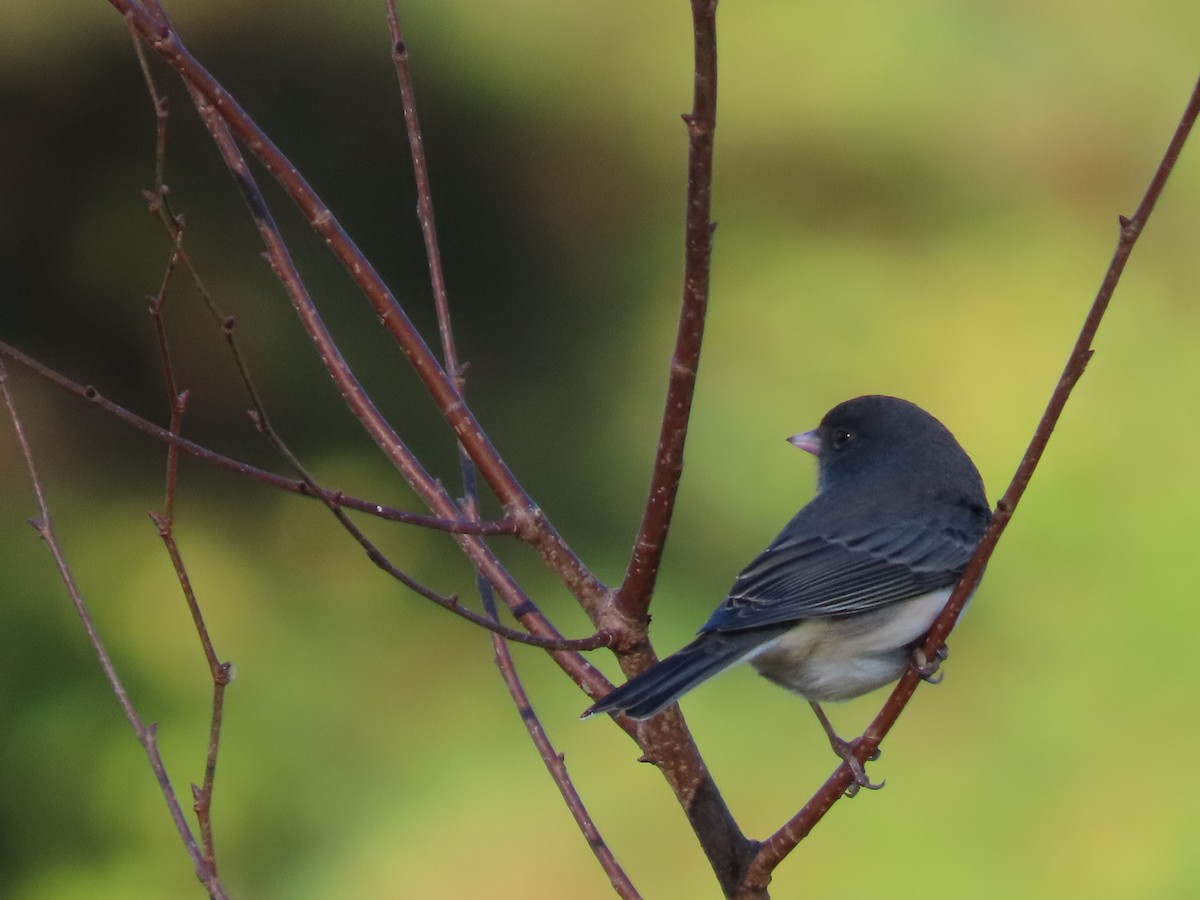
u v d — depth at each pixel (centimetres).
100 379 1399
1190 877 1143
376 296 479
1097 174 1614
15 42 1398
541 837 1212
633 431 1514
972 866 1177
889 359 1542
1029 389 1515
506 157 1540
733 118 1580
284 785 1228
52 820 1137
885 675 581
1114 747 1258
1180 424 1499
